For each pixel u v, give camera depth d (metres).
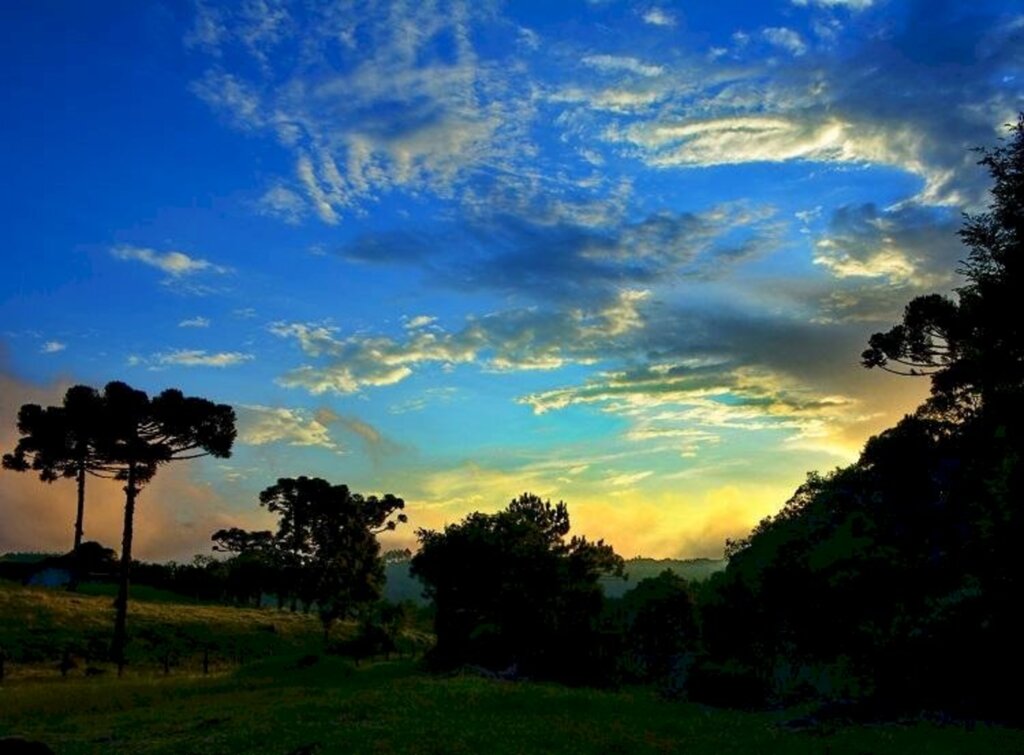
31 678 44.91
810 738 22.36
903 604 34.62
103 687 38.41
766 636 39.75
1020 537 31.36
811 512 42.31
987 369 34.81
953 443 36.25
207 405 59.22
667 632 51.94
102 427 56.75
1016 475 31.81
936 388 36.59
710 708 32.34
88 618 64.56
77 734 24.98
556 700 30.11
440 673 46.28
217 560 121.44
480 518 53.88
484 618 52.31
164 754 20.47
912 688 30.89
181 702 33.59
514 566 51.88
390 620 68.12
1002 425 34.16
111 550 102.31
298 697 33.31
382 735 22.03
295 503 106.25
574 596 51.72
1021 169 33.84
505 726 23.62
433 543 53.84
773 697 38.06
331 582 92.31
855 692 34.19
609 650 50.69
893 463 36.75
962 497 34.81
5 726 27.23
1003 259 33.91
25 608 63.16
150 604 79.50
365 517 108.44
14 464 59.84
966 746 20.11
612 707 29.28
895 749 20.02
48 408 58.56
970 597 32.88
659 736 22.80
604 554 53.94
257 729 23.66
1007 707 27.47
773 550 40.44
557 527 53.56
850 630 35.34
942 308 36.19
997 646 30.03
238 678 43.69
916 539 35.19
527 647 50.78
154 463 59.50
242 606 108.81
